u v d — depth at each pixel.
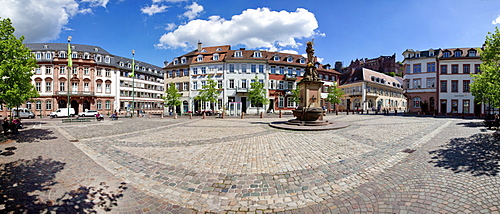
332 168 5.77
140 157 7.08
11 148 8.62
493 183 4.45
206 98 37.50
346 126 14.45
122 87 56.78
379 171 5.49
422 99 40.09
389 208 3.64
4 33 10.36
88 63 50.19
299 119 15.82
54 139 10.91
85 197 4.20
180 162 6.46
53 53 48.78
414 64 41.03
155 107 67.12
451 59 37.47
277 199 4.15
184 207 3.89
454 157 6.48
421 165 5.85
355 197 4.12
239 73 43.06
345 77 64.62
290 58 47.69
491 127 13.52
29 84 12.09
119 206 3.88
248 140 10.02
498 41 15.11
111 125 19.05
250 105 43.12
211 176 5.30
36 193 4.34
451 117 29.50
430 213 3.43
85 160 6.75
